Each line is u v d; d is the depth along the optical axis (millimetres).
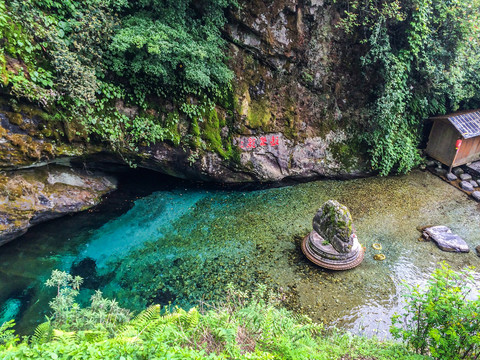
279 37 8789
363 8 8820
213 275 6973
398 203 9523
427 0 8898
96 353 2873
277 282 6820
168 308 6137
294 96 9703
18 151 6691
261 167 9742
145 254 7523
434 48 9734
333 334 5367
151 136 8211
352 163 10492
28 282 6605
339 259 7109
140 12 7324
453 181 10492
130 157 8492
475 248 7848
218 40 8203
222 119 9078
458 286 4234
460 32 9633
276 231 8383
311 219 8852
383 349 4629
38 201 7469
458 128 9930
